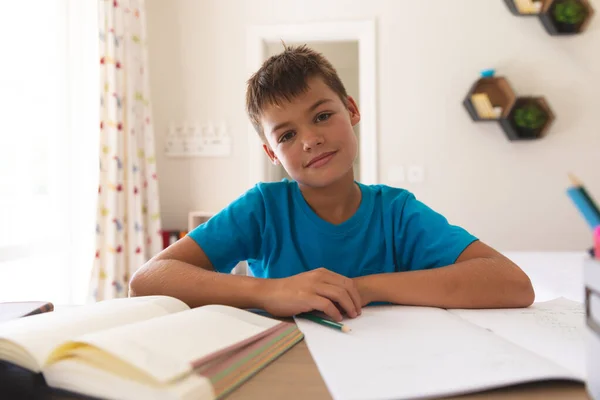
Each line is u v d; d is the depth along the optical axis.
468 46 2.71
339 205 0.91
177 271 0.71
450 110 2.73
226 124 2.84
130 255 2.38
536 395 0.33
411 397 0.32
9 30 1.94
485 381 0.34
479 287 0.64
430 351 0.42
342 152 0.83
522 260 1.77
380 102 2.76
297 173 0.84
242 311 0.54
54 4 2.21
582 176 2.67
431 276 0.66
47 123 2.17
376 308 0.65
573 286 1.29
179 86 2.86
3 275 1.94
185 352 0.36
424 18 2.73
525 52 2.69
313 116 0.81
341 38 2.81
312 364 0.41
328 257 0.90
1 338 0.38
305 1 2.79
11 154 1.95
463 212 2.72
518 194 2.69
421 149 2.74
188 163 2.86
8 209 1.94
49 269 2.18
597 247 0.29
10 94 1.94
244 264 2.62
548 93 2.68
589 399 0.32
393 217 0.92
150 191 2.56
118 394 0.33
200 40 2.85
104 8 2.23
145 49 2.58
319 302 0.58
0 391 0.37
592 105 2.67
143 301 0.54
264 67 0.89
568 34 2.62
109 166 2.24
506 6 2.68
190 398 0.31
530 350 0.43
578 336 0.48
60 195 2.23
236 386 0.36
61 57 2.24
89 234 2.28
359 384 0.35
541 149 2.68
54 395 0.36
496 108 2.60
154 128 2.88
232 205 0.93
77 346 0.36
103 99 2.22
